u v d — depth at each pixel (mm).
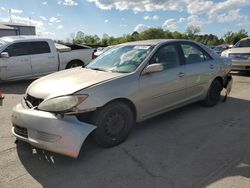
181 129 4465
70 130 3174
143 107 4141
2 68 8688
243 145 3814
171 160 3398
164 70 4449
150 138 4094
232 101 6266
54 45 9891
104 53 5074
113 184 2902
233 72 11531
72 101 3273
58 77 4039
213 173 3072
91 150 3689
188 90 4980
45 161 3416
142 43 4785
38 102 3490
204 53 5543
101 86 3564
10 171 3186
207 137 4121
